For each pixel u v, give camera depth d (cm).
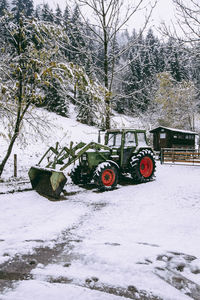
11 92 706
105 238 375
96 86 618
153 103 2397
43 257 311
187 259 297
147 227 423
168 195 646
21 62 725
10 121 746
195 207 525
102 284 246
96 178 712
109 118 830
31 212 530
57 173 629
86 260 300
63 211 531
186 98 2303
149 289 237
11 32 675
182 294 230
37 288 238
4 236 390
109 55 861
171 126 2759
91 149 805
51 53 672
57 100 3098
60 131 2530
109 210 533
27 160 1545
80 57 815
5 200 625
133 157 841
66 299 221
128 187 776
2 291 235
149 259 297
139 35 823
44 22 651
